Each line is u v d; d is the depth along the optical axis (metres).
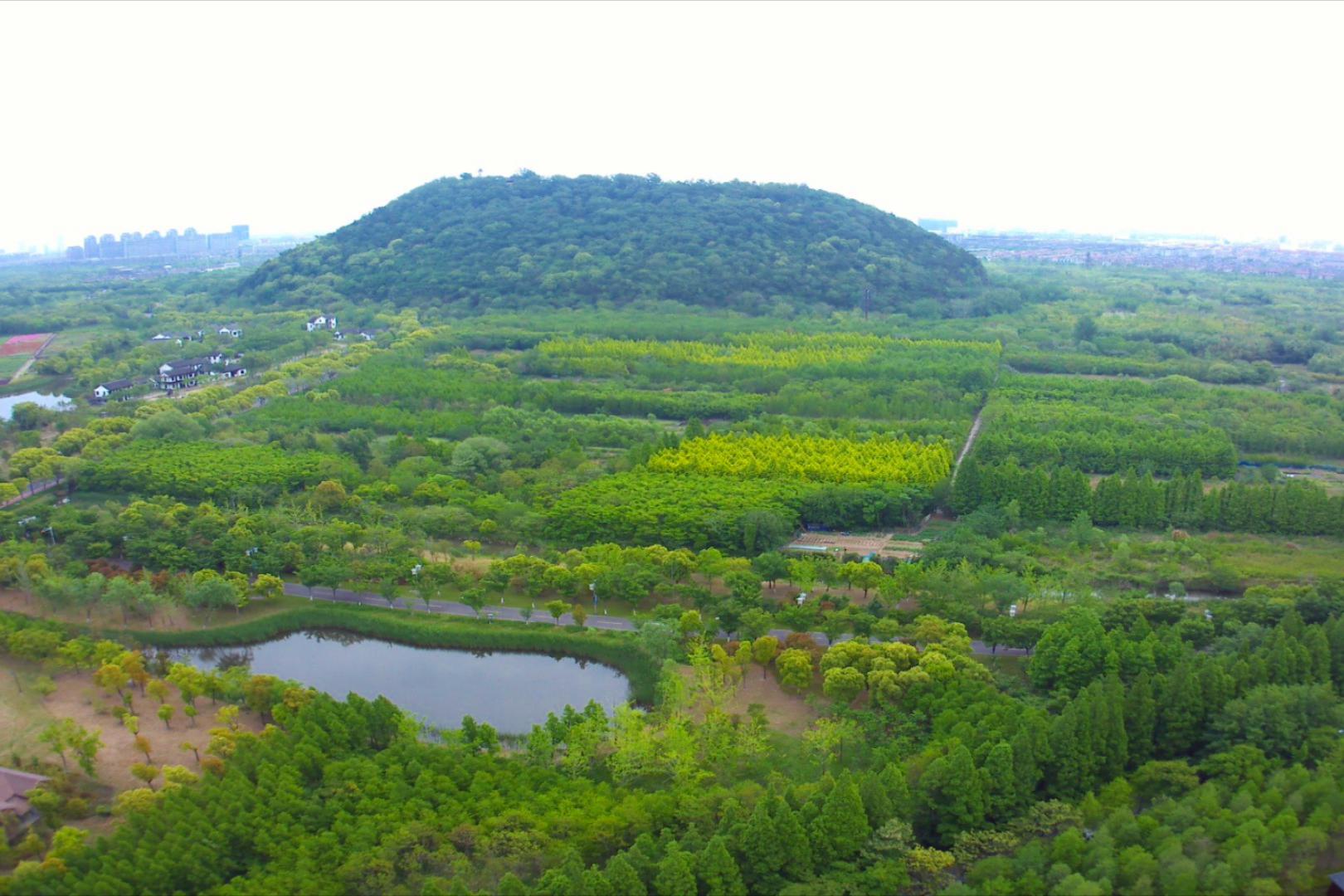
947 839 138.00
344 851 136.25
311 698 176.88
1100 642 173.62
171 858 134.50
